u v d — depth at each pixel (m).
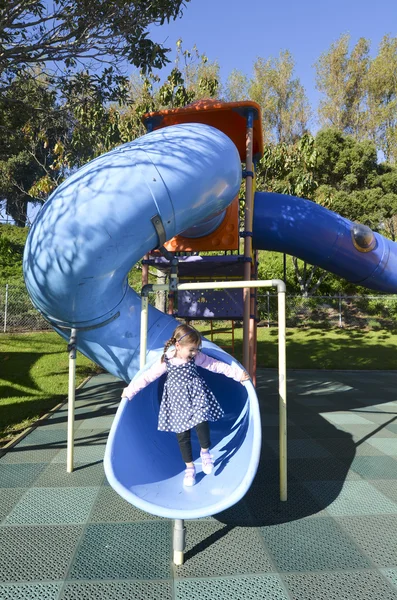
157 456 3.26
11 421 5.91
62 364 10.56
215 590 2.29
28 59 6.36
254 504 3.43
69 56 6.46
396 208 20.11
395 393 8.89
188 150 3.83
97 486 3.73
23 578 2.38
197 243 5.80
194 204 3.77
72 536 2.87
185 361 3.09
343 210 20.62
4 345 12.54
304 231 6.82
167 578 2.40
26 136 8.25
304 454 4.73
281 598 2.23
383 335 17.06
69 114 8.07
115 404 7.07
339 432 5.68
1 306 14.98
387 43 30.45
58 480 3.86
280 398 3.48
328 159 21.77
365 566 2.54
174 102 12.41
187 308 6.93
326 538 2.88
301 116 30.06
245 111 5.55
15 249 23.08
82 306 3.61
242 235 5.68
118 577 2.40
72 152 11.55
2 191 20.92
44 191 11.95
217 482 2.87
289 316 18.88
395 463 4.45
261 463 4.44
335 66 30.78
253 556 2.64
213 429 3.91
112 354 3.96
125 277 3.86
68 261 3.30
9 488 3.67
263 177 14.38
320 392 8.88
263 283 3.47
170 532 2.95
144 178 3.47
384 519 3.18
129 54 6.64
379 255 6.92
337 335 16.95
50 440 5.12
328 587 2.33
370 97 30.72
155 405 3.85
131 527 3.00
